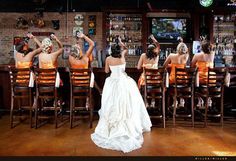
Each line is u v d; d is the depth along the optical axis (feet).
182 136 17.90
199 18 28.27
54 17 30.78
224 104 22.97
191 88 19.99
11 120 19.70
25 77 19.75
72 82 19.44
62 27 30.83
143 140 17.06
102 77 22.65
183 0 29.25
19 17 30.55
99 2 30.30
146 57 20.54
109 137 16.42
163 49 29.76
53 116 21.34
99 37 30.78
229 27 28.71
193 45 28.19
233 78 22.18
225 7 27.73
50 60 20.57
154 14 29.48
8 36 30.78
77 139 17.20
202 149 15.49
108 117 17.10
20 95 20.70
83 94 20.31
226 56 28.86
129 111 17.24
